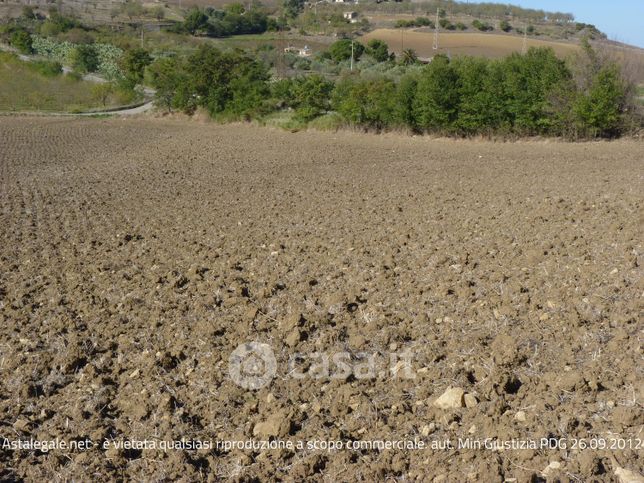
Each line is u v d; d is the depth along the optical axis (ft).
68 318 30.66
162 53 301.63
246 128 153.48
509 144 113.19
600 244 37.93
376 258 38.73
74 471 19.43
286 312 30.76
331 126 139.95
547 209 49.60
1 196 69.36
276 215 55.16
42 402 23.72
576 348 24.48
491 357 24.11
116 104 226.99
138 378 24.99
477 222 47.16
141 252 43.52
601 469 17.56
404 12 448.24
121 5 507.30
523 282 32.37
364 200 60.95
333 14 432.66
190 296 33.73
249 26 409.69
